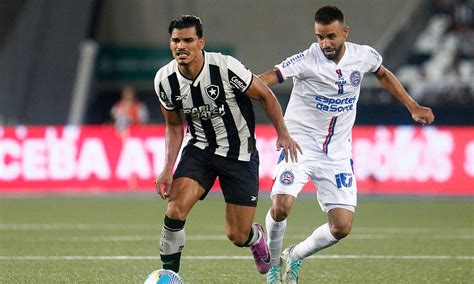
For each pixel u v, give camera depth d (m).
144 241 35.03
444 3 81.88
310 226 41.19
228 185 22.00
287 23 82.81
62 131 59.22
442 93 77.56
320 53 23.80
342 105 23.88
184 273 26.84
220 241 35.06
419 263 29.11
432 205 52.69
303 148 23.98
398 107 75.19
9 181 59.12
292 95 24.59
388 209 50.19
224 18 83.19
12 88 74.06
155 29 82.50
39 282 25.05
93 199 54.91
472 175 56.41
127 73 80.75
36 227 40.19
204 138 21.84
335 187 23.64
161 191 21.41
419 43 80.81
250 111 21.81
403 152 57.12
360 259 30.05
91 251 31.95
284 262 24.45
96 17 81.50
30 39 76.94
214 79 21.00
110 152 59.00
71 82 75.25
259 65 81.06
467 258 30.36
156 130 58.84
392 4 82.69
